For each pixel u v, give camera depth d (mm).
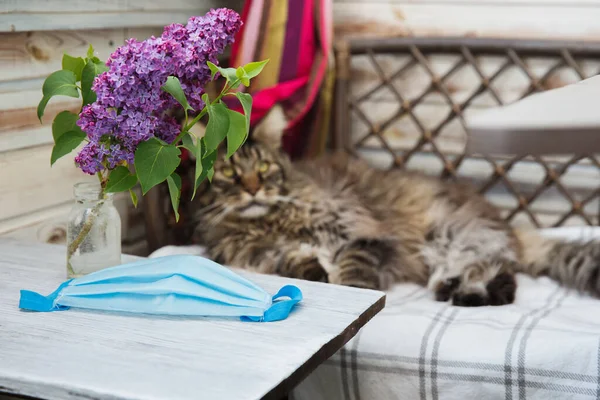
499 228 2162
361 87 2654
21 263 1355
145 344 978
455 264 2072
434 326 1669
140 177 1080
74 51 1880
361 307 1144
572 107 554
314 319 1084
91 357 933
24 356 935
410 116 2600
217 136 1109
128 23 2057
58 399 858
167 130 1157
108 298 1104
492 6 2498
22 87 1708
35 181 1778
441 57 2539
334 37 2652
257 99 2193
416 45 2510
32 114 1745
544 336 1569
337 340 1022
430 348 1584
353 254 2072
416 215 2240
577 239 2158
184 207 2326
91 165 1136
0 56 1636
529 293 1995
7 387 880
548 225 2508
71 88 1176
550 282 2086
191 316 1091
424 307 1879
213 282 1116
